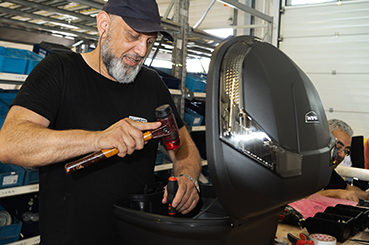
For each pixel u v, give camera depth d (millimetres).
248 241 708
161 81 1251
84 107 988
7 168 1920
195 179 924
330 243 1052
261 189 584
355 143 3152
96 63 1044
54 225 950
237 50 627
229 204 589
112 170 997
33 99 860
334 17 4809
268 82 609
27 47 3320
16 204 2174
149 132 799
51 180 961
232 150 575
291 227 1339
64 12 2217
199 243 640
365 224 1316
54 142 767
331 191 1769
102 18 978
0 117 1962
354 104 4770
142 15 921
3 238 1802
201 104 3256
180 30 2877
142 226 679
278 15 5145
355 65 4727
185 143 1165
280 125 596
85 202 957
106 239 983
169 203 822
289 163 595
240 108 585
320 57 4949
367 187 2738
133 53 963
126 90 1085
